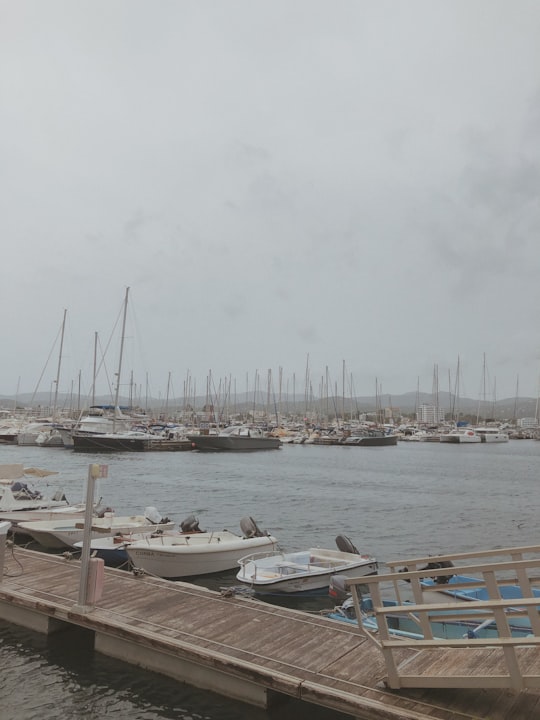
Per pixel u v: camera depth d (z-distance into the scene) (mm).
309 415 125938
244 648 8094
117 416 65625
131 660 8867
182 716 7574
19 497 24047
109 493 34594
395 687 6750
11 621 10453
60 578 11508
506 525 26797
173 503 31484
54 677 8539
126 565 16109
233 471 49312
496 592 7090
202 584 15266
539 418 130375
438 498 35594
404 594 14430
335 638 8477
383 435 96562
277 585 13578
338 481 44000
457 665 7070
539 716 6039
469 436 108125
